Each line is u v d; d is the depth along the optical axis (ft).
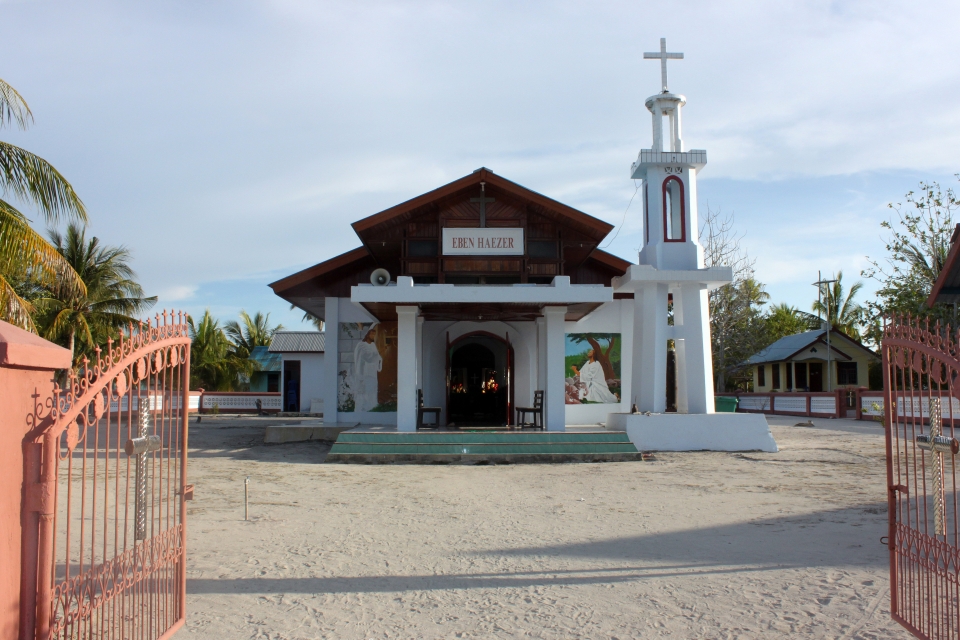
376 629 17.13
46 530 11.71
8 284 45.03
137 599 18.94
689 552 24.25
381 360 67.46
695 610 18.33
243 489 37.65
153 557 15.65
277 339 125.08
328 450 57.06
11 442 11.24
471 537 26.63
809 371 137.69
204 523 29.01
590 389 67.92
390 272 67.62
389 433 51.39
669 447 56.34
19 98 42.68
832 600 18.94
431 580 21.12
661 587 20.30
